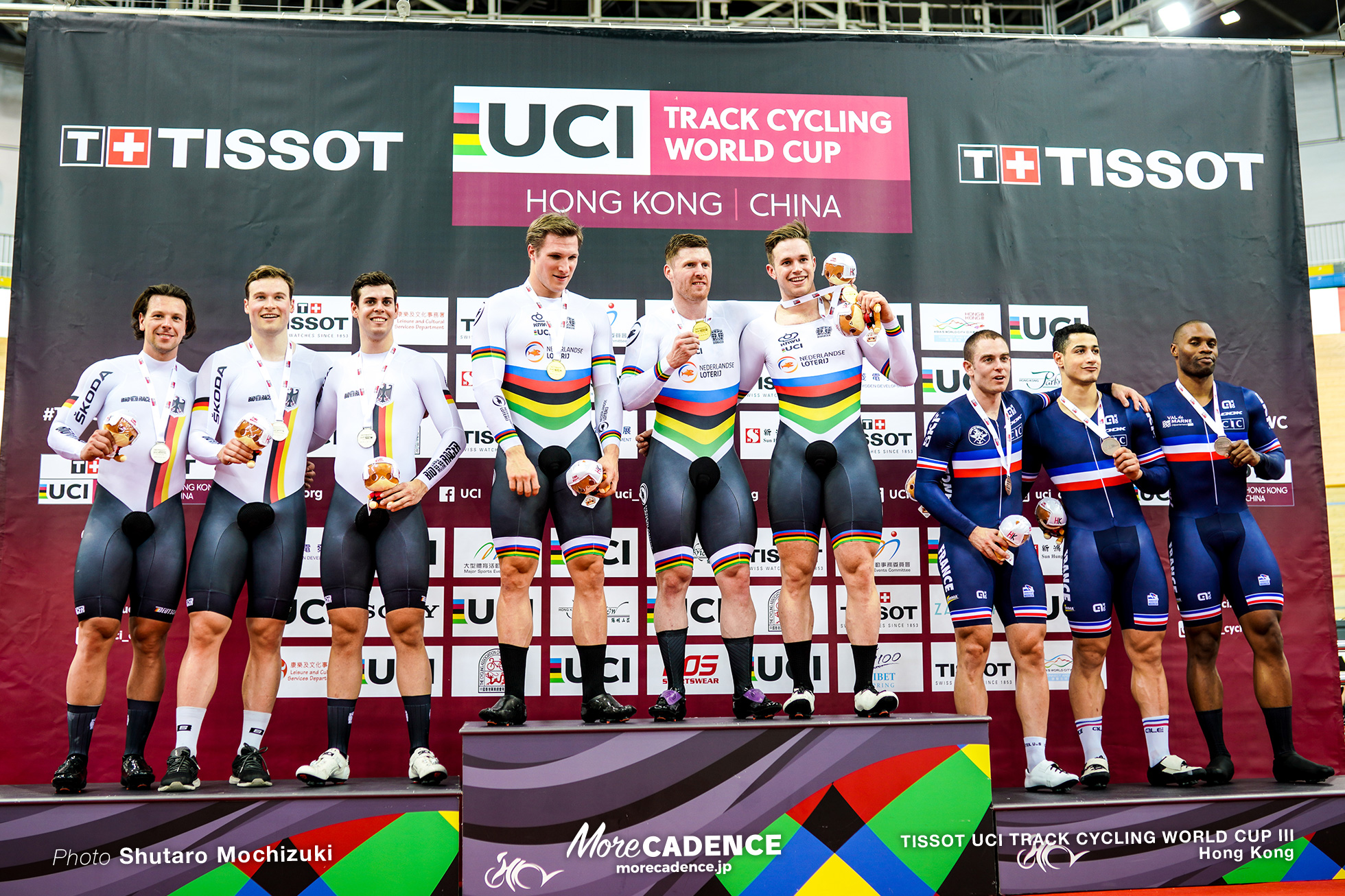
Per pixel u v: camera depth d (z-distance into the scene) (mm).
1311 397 3814
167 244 3553
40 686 3316
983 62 3900
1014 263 3803
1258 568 3428
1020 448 3451
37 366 3447
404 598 3121
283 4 5906
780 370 3336
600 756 2793
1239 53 3998
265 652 3115
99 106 3588
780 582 3559
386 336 3342
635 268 3689
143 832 2738
